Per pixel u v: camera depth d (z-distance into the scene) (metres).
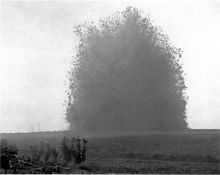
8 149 24.80
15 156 24.47
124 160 27.52
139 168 23.30
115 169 23.09
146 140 33.94
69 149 26.84
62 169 23.77
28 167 23.73
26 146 34.91
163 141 33.22
